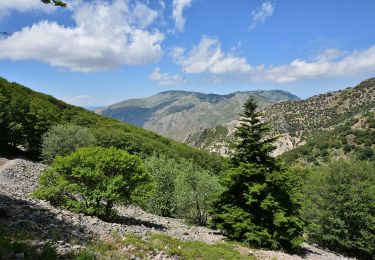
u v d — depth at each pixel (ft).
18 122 175.83
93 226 53.47
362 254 105.70
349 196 101.60
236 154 78.89
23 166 120.16
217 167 269.85
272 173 74.49
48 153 150.00
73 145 151.33
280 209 72.84
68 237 41.88
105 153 67.51
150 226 70.23
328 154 448.65
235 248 65.41
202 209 101.30
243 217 74.02
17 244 32.76
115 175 67.00
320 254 82.17
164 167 111.86
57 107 292.20
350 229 100.37
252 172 74.59
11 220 43.34
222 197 79.71
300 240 72.95
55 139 151.64
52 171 66.44
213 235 78.23
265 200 71.41
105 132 225.76
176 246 51.83
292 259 65.31
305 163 448.65
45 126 178.29
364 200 100.53
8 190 67.15
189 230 78.18
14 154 170.19
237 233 73.61
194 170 103.81
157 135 338.75
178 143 361.71
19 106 186.91
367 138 442.09
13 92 251.60
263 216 73.00
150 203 102.06
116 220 67.21
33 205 56.44
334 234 100.32
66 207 64.75
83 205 65.10
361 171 107.86
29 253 31.78
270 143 77.92
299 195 78.95
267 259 60.59
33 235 38.09
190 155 284.61
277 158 78.38
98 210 64.34
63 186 63.21
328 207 102.63
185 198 97.76
